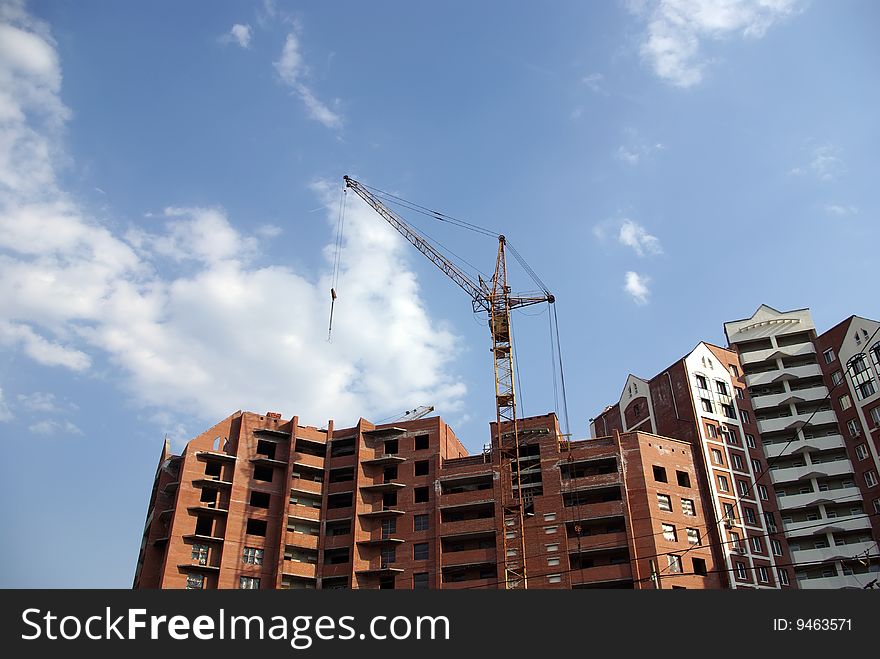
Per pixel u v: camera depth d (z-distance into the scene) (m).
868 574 99.38
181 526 97.06
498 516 98.62
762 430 114.00
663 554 91.81
